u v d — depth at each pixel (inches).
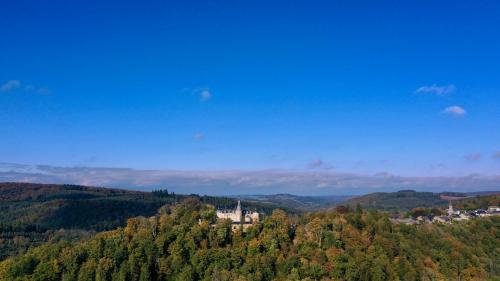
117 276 7869.1
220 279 7716.5
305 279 7593.5
